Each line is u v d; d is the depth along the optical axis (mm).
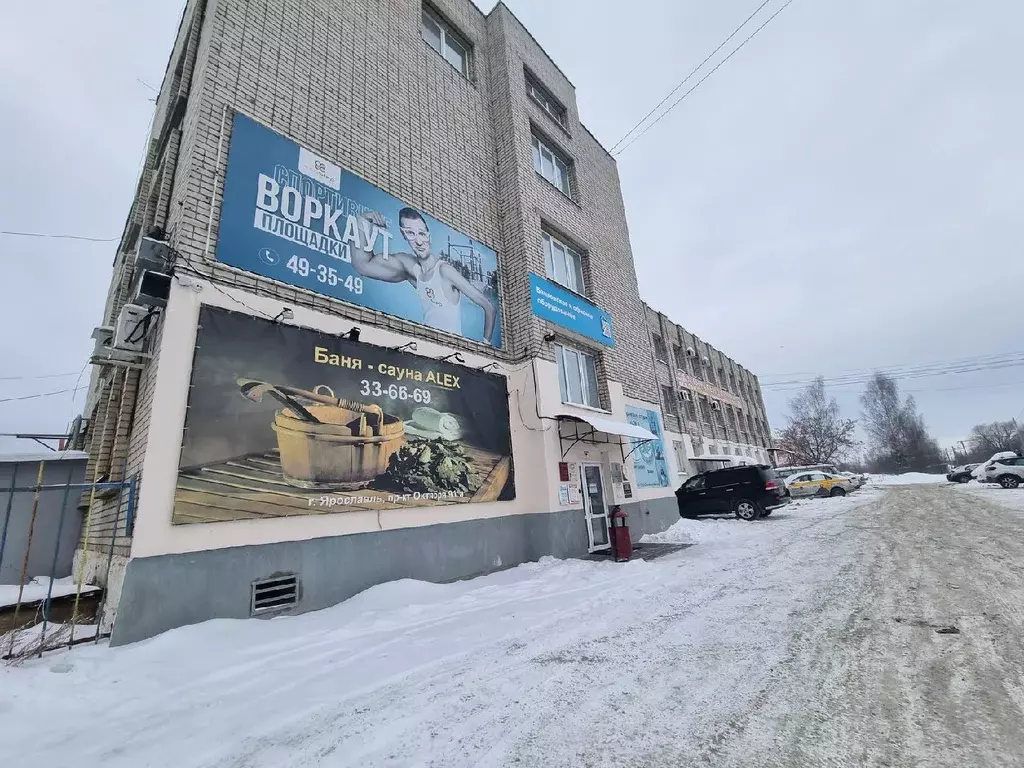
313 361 6324
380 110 8711
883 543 8469
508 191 11148
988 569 5945
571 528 9336
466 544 7656
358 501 6383
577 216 13234
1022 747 2309
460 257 9453
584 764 2434
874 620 4324
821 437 44969
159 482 4766
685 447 22656
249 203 6273
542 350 9938
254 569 5242
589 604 5652
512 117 11703
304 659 4207
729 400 30219
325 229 7074
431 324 8320
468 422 8328
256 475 5453
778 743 2488
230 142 6301
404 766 2516
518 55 13031
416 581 6535
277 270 6332
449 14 11742
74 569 7758
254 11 7113
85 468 8289
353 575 6086
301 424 6000
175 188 6840
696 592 5898
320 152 7363
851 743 2441
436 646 4438
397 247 8141
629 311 14438
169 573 4664
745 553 8531
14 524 7609
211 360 5375
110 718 3162
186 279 5410
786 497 15250
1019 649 3455
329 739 2834
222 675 3877
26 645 4344
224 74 6477
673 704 3008
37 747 2793
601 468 11055
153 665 3926
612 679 3467
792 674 3312
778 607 4969
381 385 7078
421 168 9188
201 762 2631
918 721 2605
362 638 4742
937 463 53594
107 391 7855
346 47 8453
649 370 14375
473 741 2730
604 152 16203
